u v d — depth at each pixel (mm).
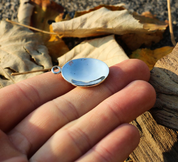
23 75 189
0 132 117
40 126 128
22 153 118
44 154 116
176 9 263
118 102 132
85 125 125
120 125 125
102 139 121
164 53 211
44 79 154
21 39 211
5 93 139
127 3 276
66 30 204
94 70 160
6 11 267
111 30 203
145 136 160
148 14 246
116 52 188
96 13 204
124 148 118
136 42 220
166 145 154
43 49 212
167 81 154
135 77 154
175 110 147
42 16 249
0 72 192
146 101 136
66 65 162
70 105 139
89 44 203
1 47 206
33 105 144
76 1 282
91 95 144
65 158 116
